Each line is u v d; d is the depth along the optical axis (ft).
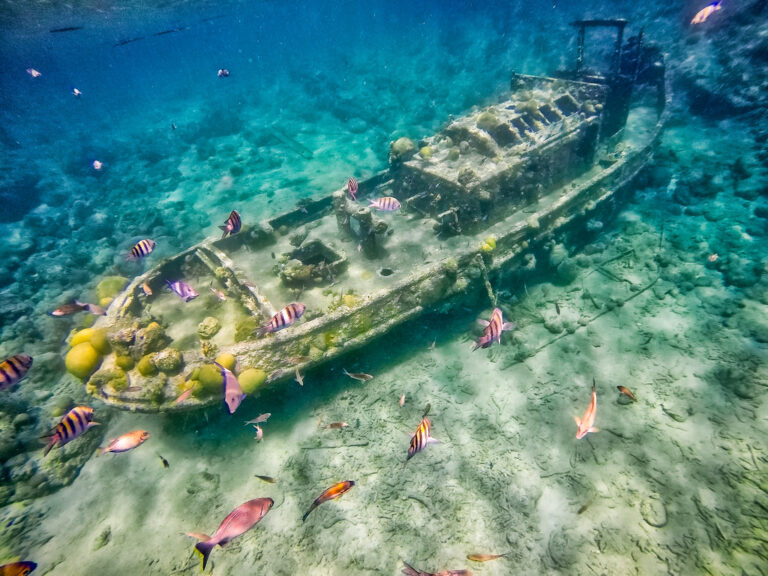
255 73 167.22
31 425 26.35
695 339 26.81
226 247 32.45
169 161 76.79
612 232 37.14
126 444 16.14
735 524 18.25
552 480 21.02
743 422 21.93
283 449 23.89
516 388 25.79
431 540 19.35
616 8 99.30
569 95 35.81
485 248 26.81
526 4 155.43
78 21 110.11
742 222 33.96
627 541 18.43
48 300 37.96
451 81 90.17
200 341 25.95
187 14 146.30
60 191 67.05
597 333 28.43
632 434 22.35
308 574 18.85
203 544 12.03
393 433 24.04
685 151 44.50
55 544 21.15
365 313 24.40
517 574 17.95
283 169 64.03
